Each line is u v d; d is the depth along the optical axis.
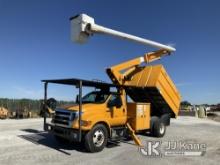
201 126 19.94
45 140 11.33
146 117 12.16
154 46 11.23
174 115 14.39
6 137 11.85
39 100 33.06
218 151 9.95
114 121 10.41
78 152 9.23
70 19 8.17
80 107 8.93
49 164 7.59
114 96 10.66
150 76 12.85
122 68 11.62
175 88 14.05
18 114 24.78
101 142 9.54
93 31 8.23
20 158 8.18
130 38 9.64
